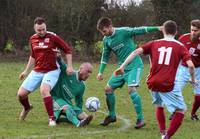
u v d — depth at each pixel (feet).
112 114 52.60
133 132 48.70
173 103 43.16
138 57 51.49
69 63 50.57
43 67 51.24
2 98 73.46
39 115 58.39
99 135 46.24
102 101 74.08
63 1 174.40
